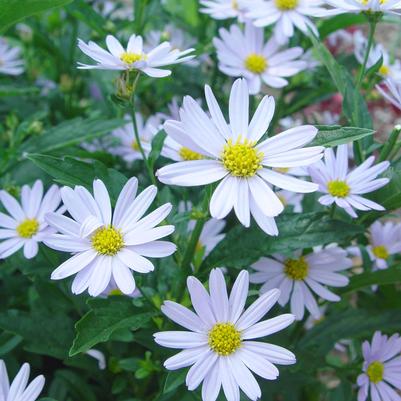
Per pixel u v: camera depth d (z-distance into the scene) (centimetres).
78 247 17
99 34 28
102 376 23
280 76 27
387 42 51
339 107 39
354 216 18
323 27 28
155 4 29
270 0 26
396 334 21
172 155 22
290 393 23
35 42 32
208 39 30
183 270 20
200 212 18
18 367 22
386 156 20
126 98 19
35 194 22
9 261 23
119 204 17
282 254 20
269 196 16
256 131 17
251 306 17
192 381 16
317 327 24
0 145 27
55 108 32
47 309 22
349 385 22
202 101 30
